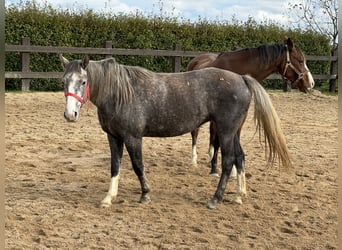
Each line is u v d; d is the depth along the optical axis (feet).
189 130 18.98
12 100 45.70
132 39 58.23
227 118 18.69
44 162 25.76
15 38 53.67
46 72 51.62
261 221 17.92
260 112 18.88
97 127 35.86
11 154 27.02
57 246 15.19
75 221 17.33
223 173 19.07
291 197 20.79
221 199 19.17
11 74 50.24
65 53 53.11
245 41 63.98
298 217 18.39
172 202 19.72
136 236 16.14
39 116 39.04
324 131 36.68
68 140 31.24
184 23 61.36
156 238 16.03
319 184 22.80
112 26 57.36
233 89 18.69
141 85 18.37
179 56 56.03
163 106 18.37
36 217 17.52
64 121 37.52
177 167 25.44
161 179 23.04
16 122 36.32
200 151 29.25
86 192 20.84
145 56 57.67
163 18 60.54
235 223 17.66
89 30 56.34
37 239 15.64
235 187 22.00
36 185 21.63
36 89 54.29
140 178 19.12
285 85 60.13
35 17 54.08
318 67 67.00
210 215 18.39
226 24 64.03
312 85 25.43
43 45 54.60
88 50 52.31
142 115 18.24
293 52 24.81
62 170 24.29
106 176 23.45
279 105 49.57
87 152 28.35
